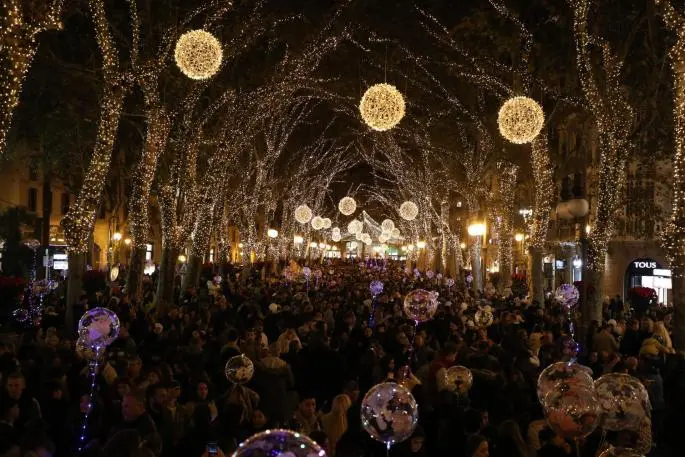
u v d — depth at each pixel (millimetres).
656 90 18125
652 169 22688
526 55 20500
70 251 15852
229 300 22516
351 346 12625
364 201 65562
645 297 24906
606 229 17750
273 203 45625
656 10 13203
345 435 6965
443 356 10234
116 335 8633
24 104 23906
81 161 27406
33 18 10914
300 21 22766
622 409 6738
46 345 10781
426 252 54500
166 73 19562
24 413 7496
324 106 39312
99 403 7926
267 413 9094
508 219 27375
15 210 36281
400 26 24625
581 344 16828
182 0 19656
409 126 31156
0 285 17391
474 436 6684
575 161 31438
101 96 19047
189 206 22359
